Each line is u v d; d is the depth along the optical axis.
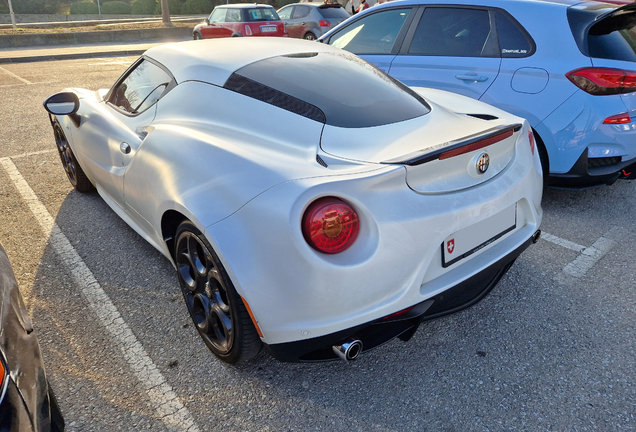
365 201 1.67
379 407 1.93
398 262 1.73
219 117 2.24
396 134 2.03
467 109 2.71
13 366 1.22
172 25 21.58
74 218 3.55
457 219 1.86
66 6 52.03
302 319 1.70
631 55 3.30
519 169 2.21
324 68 2.46
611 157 3.33
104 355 2.21
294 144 1.99
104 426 1.84
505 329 2.38
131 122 2.74
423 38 4.10
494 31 3.71
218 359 2.19
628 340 2.28
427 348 2.27
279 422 1.87
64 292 2.68
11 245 3.16
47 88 8.23
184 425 1.85
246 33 14.29
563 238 3.28
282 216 1.65
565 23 3.42
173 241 2.37
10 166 4.58
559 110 3.34
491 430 1.82
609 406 1.92
